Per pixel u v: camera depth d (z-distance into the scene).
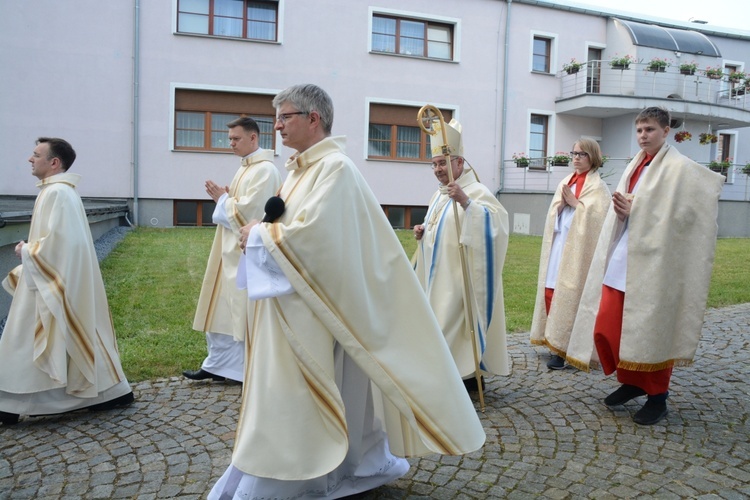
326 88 16.69
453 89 18.08
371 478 2.66
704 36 20.64
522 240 14.38
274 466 2.24
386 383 2.33
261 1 16.14
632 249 3.62
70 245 3.51
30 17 14.23
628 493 2.75
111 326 3.87
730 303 7.40
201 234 13.29
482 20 18.28
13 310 3.55
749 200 19.17
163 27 15.18
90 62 14.70
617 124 19.70
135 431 3.49
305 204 2.33
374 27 17.34
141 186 15.27
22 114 14.33
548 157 18.64
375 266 2.41
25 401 3.56
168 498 2.72
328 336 2.35
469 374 3.93
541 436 3.43
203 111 15.80
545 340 4.75
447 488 2.82
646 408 3.66
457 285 3.95
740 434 3.45
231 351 4.29
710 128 20.67
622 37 19.48
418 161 17.67
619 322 3.71
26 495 2.75
